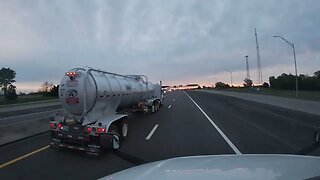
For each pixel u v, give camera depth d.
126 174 2.95
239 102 39.19
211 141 11.59
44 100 56.84
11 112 31.61
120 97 14.07
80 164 8.58
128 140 12.11
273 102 34.69
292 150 9.78
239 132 13.75
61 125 10.48
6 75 105.31
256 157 3.46
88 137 9.91
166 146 10.80
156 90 27.00
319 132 5.54
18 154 9.97
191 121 18.25
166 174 2.70
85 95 10.91
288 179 2.36
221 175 2.53
